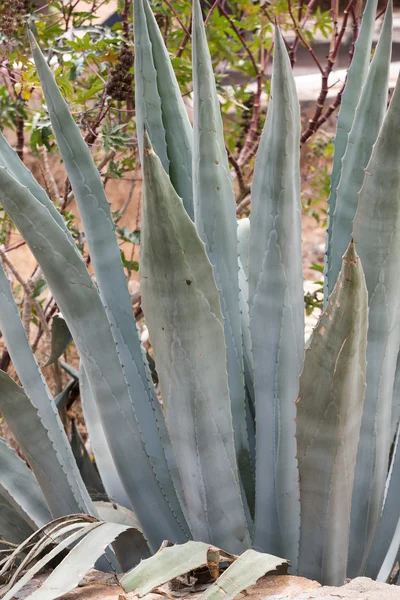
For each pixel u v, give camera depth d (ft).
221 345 5.91
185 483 6.29
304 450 5.86
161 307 5.75
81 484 7.01
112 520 7.14
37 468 6.62
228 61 14.39
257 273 6.46
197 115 6.70
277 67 6.02
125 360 7.18
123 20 11.02
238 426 7.08
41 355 13.69
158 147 7.48
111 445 6.98
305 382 5.66
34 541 7.09
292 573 6.66
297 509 6.64
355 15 11.18
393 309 6.39
